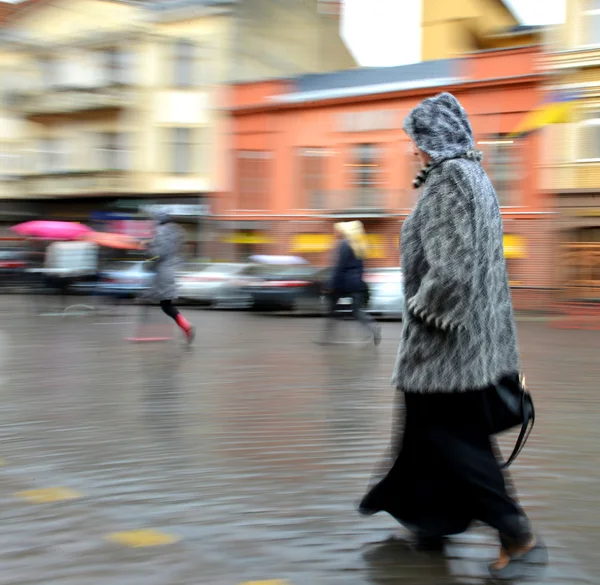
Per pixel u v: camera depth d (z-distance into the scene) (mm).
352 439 6039
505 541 3412
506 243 30688
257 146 37688
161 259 12898
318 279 23375
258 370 10023
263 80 37562
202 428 6414
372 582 3395
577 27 28953
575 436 6211
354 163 35375
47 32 43188
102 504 4434
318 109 36062
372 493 3742
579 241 29422
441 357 3391
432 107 3475
